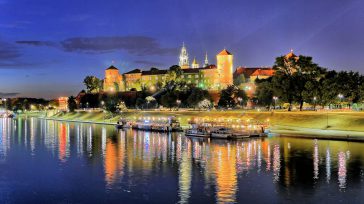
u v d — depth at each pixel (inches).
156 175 3356.3
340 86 7224.4
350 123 6166.3
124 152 4648.1
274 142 5315.0
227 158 4146.2
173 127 7455.7
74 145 5369.1
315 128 6397.6
